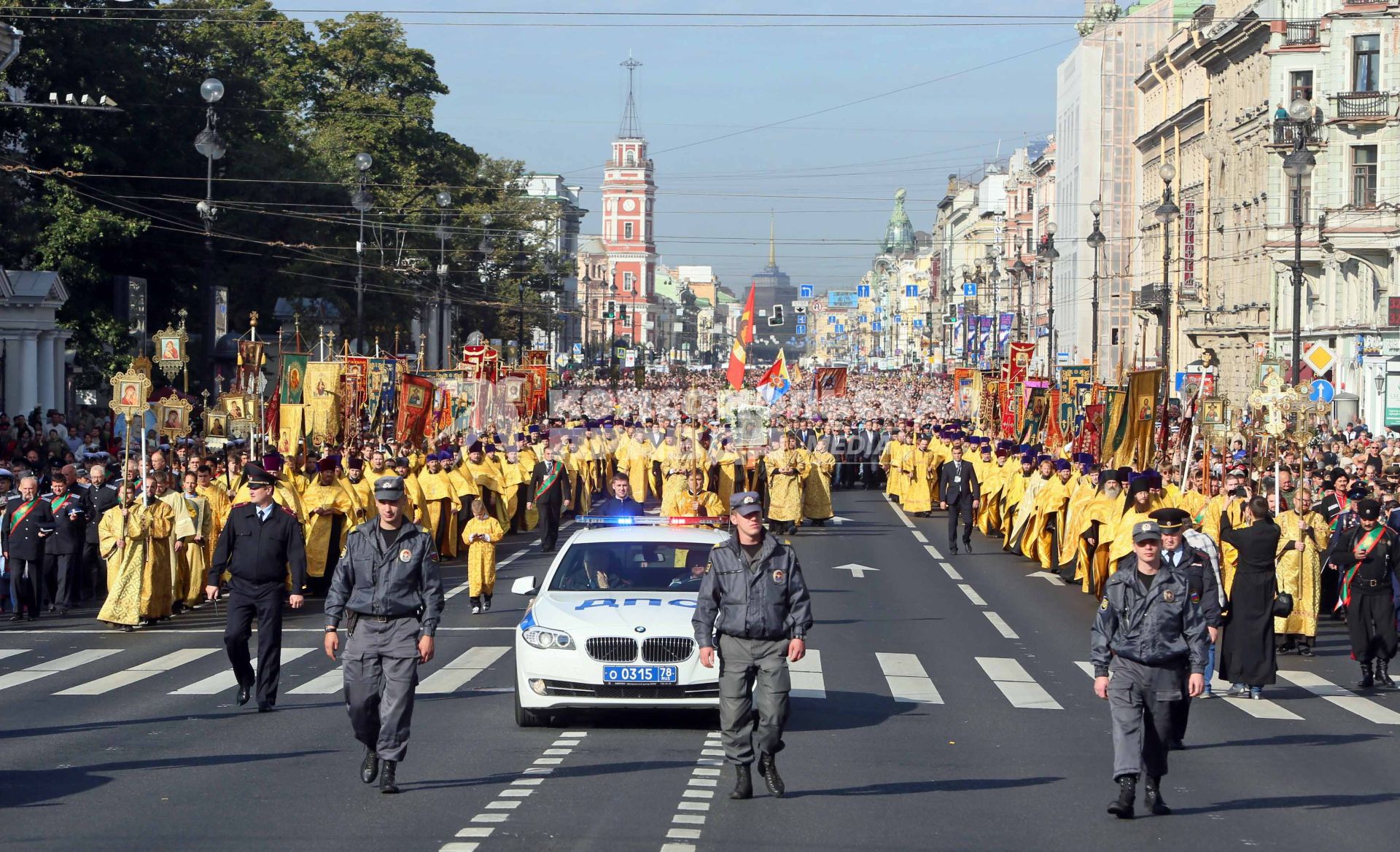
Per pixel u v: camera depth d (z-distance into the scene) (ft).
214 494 76.43
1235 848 31.42
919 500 132.57
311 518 76.89
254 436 91.81
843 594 80.18
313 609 74.90
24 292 142.31
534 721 44.21
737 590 35.01
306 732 43.39
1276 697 53.83
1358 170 193.67
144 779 36.63
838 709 48.14
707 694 42.60
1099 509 75.82
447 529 95.45
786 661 35.09
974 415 186.70
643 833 31.32
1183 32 273.54
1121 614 34.37
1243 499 61.77
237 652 47.14
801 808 33.96
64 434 105.60
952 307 465.88
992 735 44.14
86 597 78.28
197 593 73.31
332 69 231.91
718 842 30.68
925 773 38.45
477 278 265.75
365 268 203.82
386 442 102.27
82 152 159.53
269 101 202.39
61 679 53.42
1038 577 89.51
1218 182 243.60
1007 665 58.13
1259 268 220.02
